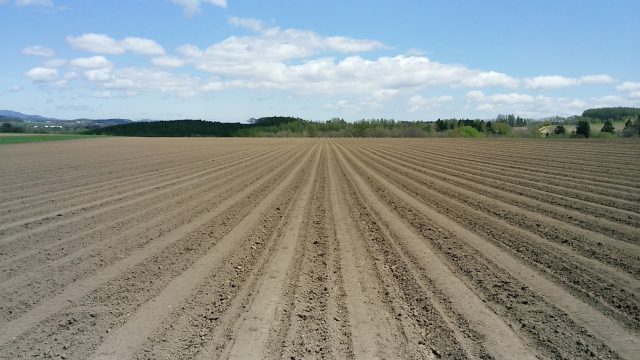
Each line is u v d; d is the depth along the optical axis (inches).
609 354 193.3
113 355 194.7
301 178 824.3
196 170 983.0
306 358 191.5
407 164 1080.2
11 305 247.6
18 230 419.8
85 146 2064.5
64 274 295.7
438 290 265.3
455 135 3380.9
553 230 401.4
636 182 677.3
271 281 282.0
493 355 193.2
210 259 327.3
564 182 692.1
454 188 663.8
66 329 219.0
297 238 386.9
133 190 673.0
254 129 5319.9
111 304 247.8
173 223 446.0
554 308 239.8
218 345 202.5
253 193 643.5
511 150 1446.9
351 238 385.4
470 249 347.6
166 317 231.3
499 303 246.8
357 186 706.8
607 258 320.5
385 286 272.7
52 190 676.7
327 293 262.2
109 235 397.4
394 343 203.9
